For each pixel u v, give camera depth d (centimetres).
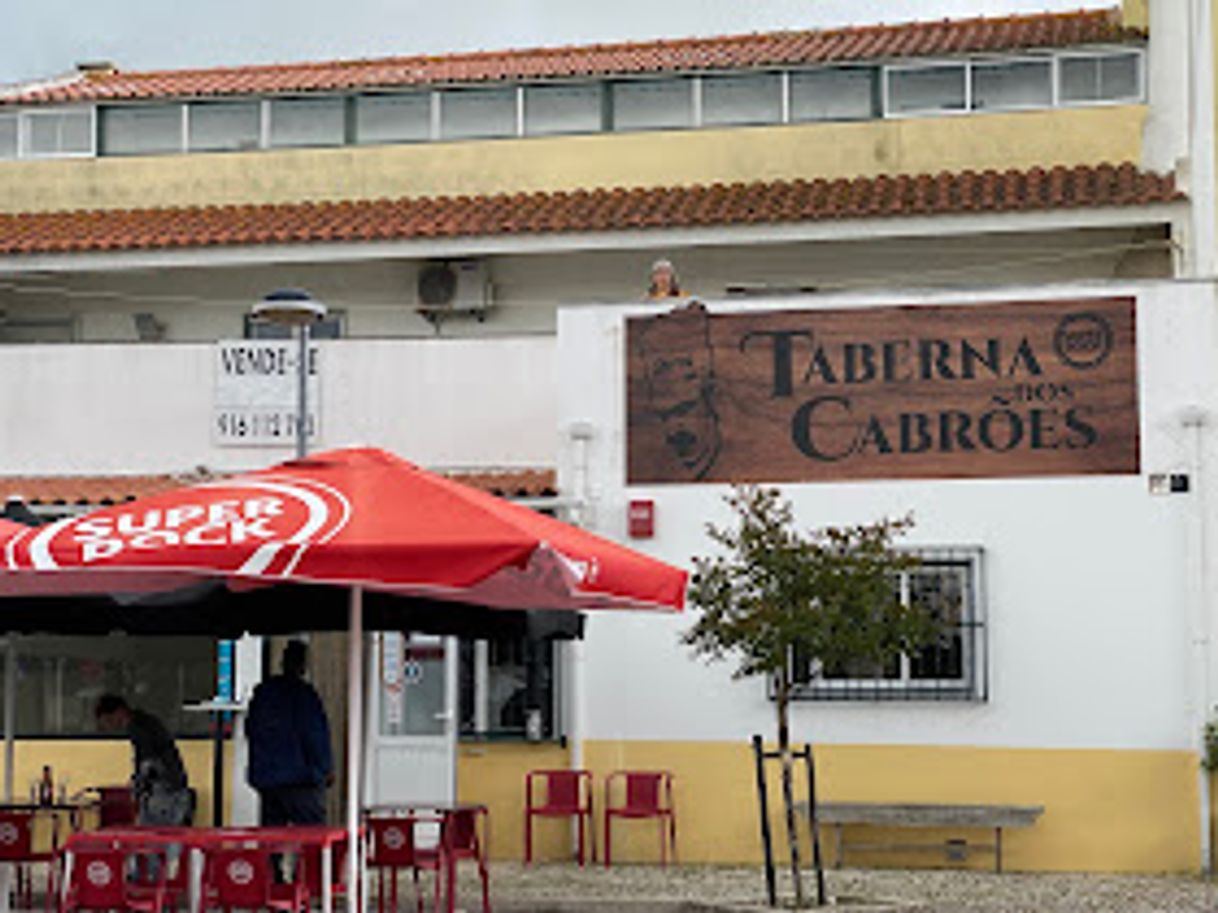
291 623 1330
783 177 2284
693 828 1766
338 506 1005
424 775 1833
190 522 993
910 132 2267
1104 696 1706
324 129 2395
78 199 2423
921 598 1744
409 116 2381
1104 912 1430
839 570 1455
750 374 1791
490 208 2230
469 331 2211
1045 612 1723
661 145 2314
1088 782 1700
